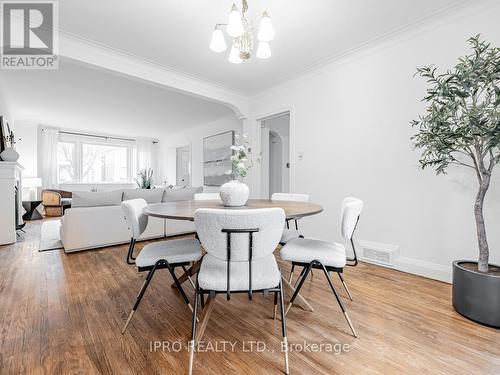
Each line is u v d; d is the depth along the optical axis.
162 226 3.86
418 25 2.30
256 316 1.67
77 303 1.83
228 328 1.53
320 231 3.19
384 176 2.59
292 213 1.47
